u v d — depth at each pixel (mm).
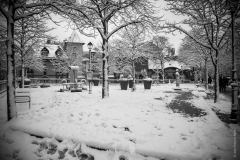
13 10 5867
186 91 14492
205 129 4062
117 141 3559
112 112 5512
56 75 42750
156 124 4367
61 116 5484
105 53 9500
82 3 9422
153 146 3176
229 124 4824
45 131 4219
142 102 7895
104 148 3410
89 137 3789
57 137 4012
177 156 2857
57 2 6703
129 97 9984
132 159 3059
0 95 13031
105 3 9344
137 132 3846
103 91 9484
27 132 4449
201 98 9320
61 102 8672
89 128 4227
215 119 4898
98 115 5242
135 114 5340
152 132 3828
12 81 5664
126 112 5559
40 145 4062
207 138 3551
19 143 4211
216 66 9266
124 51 26062
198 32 13508
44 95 12195
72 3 7383
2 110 7438
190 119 4945
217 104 8680
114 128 4191
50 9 7551
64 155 3668
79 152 3576
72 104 7809
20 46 18766
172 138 3527
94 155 3359
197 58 24078
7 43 5652
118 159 3170
